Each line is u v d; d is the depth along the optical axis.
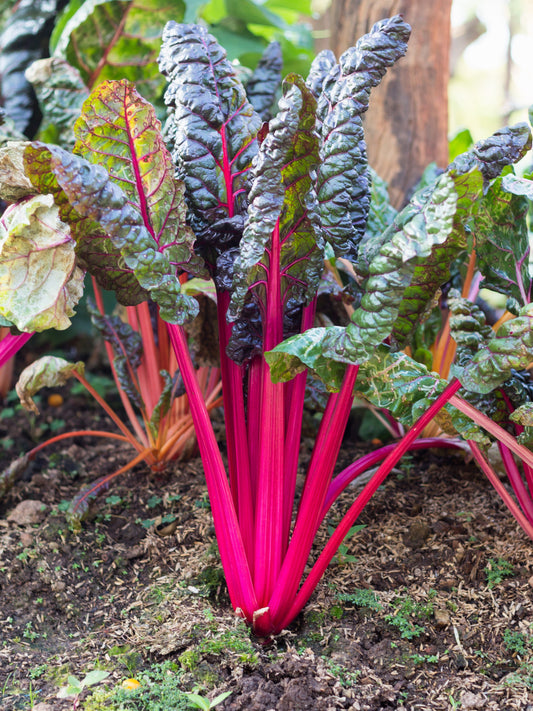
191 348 2.02
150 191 1.40
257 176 1.23
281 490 1.40
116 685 1.31
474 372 1.27
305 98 1.19
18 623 1.56
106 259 1.41
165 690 1.28
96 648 1.44
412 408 1.41
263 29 3.61
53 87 2.09
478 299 2.37
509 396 1.54
